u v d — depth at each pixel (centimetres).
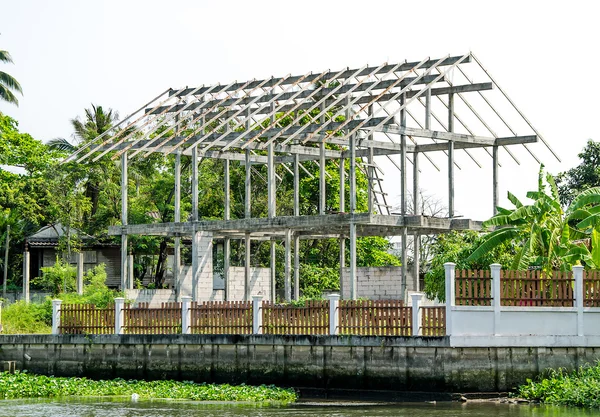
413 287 4856
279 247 6650
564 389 2838
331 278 6262
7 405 2970
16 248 6800
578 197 3644
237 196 6644
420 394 2933
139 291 5012
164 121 5122
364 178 6375
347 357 3056
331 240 6762
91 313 3544
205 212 6650
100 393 3192
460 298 2905
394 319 2986
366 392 3014
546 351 2961
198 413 2756
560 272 2991
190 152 5038
